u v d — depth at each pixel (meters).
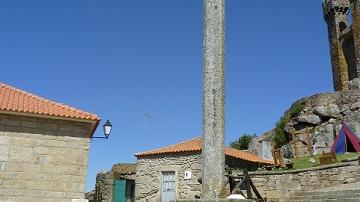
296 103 36.06
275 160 18.83
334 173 15.15
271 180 15.13
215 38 7.53
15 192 11.86
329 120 32.34
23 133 12.35
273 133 36.97
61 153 12.55
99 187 22.73
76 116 12.71
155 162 20.72
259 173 15.34
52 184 12.23
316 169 15.13
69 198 12.26
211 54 7.46
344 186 14.27
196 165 19.42
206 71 7.43
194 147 20.00
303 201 12.60
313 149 30.08
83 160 12.70
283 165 18.61
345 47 44.22
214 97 7.27
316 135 31.75
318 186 14.91
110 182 22.06
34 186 12.06
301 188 14.84
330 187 14.65
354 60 42.72
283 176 15.05
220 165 6.98
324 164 16.64
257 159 21.78
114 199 21.67
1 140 12.11
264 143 33.34
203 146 7.18
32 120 12.52
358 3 41.62
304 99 35.41
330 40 45.97
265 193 15.03
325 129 31.64
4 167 11.94
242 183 7.93
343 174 15.14
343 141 24.95
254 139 37.25
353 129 29.97
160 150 21.08
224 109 7.30
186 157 19.88
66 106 13.75
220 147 7.06
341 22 45.19
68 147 12.66
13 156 12.10
